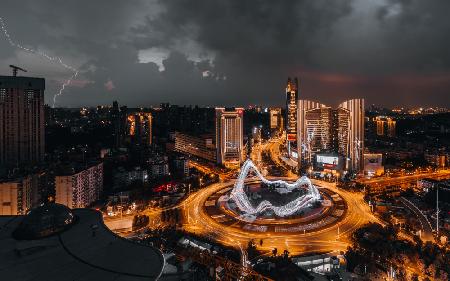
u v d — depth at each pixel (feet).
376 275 594.24
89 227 358.84
